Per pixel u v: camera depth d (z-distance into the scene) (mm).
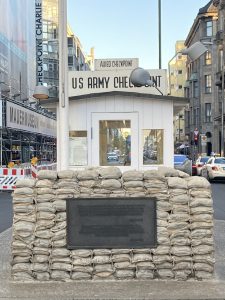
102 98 9750
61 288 5789
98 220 6156
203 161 32812
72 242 6137
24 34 35344
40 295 5516
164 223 6148
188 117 81750
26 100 34094
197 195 6176
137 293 5551
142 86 10055
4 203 15875
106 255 6129
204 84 70000
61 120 8281
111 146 9781
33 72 39125
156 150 9789
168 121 9750
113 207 6164
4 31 29516
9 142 28469
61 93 8242
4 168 20984
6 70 29703
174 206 6160
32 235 6145
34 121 33188
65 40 8156
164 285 5879
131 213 6160
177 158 26141
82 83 10195
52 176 6207
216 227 10336
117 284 5926
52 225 6141
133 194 6172
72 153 9797
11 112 26094
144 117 9766
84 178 6191
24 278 6086
